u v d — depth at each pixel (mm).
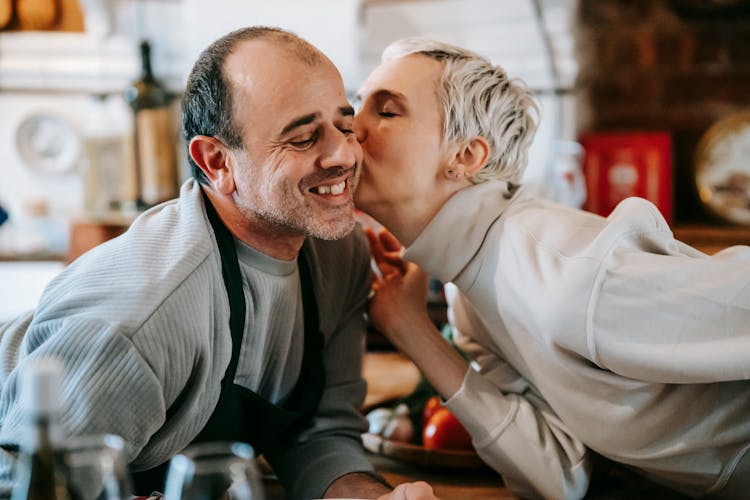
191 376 1156
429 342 1397
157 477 1209
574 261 1197
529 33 2896
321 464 1343
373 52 2959
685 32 3031
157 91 2730
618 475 1461
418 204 1348
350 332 1466
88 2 2953
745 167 2939
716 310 1145
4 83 3066
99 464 795
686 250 1318
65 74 3049
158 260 1138
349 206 1216
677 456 1246
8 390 1077
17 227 3053
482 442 1330
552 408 1363
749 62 3006
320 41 2953
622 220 1220
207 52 1186
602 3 3061
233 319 1198
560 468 1293
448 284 1546
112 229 2654
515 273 1269
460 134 1330
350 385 1456
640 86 3070
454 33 2926
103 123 2979
